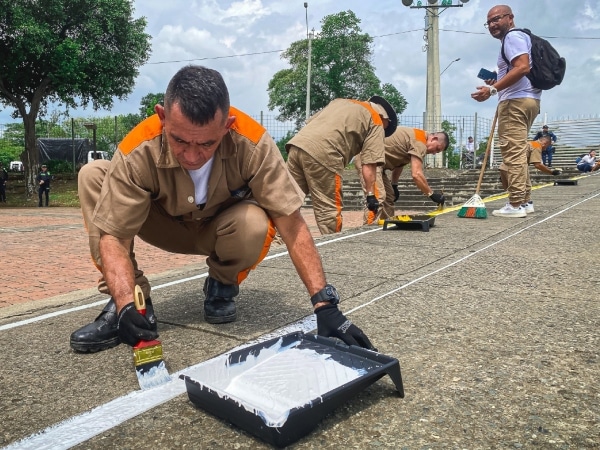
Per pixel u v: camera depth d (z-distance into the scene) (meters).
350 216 12.32
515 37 5.20
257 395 1.58
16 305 3.17
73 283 4.48
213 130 1.74
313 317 2.56
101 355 2.14
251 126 2.10
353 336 1.89
